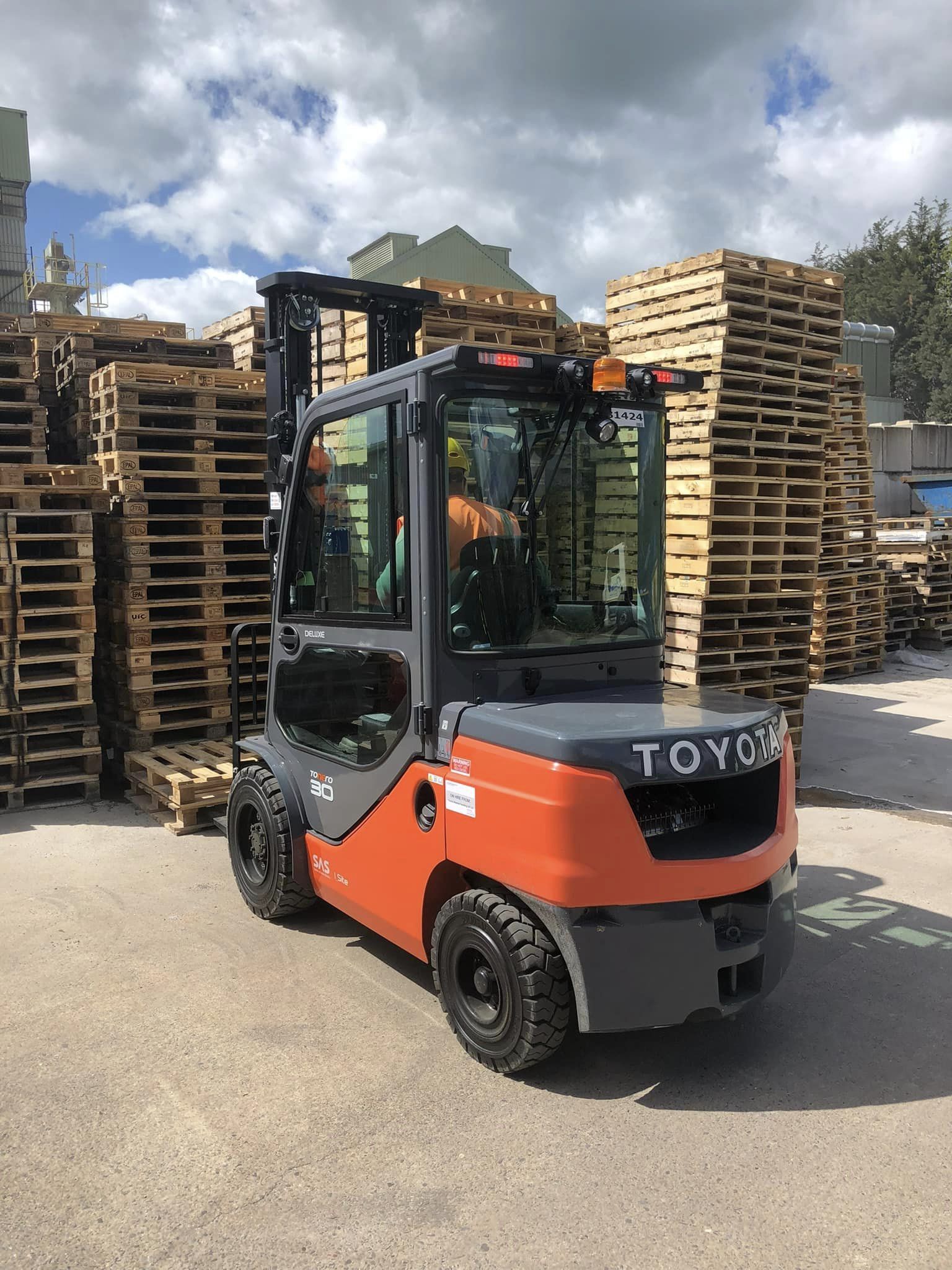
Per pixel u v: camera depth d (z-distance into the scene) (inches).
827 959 164.7
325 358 278.8
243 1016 143.3
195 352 304.5
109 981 154.0
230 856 194.2
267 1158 110.4
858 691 415.2
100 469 249.1
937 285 1745.8
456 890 138.2
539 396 134.8
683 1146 113.2
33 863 206.5
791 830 132.7
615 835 113.4
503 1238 97.7
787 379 271.6
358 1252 95.7
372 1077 127.3
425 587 128.3
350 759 152.8
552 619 139.3
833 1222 100.3
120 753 264.8
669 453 272.7
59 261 930.7
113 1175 107.7
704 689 146.3
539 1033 119.9
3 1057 132.2
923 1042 138.3
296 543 165.5
